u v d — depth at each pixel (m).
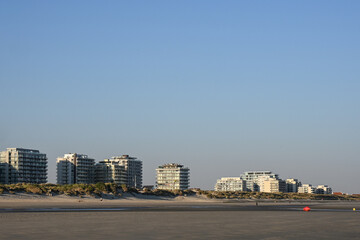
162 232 53.00
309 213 103.62
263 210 120.44
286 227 61.91
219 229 57.69
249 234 52.00
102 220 71.38
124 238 46.75
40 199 186.75
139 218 77.69
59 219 72.50
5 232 50.88
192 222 69.50
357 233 54.12
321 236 50.66
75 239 45.44
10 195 182.38
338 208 145.00
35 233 50.22
